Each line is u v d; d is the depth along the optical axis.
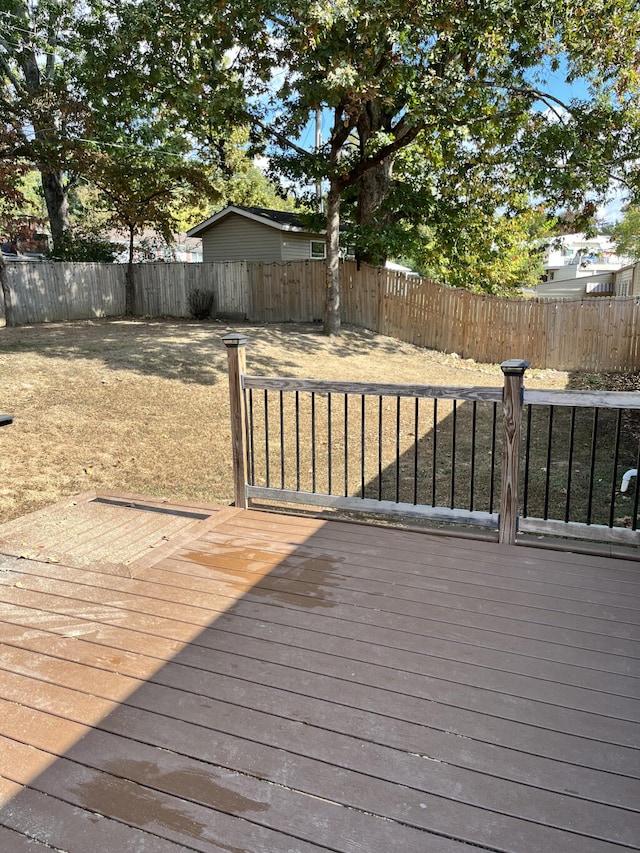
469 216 14.65
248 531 3.63
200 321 14.17
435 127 10.47
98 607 2.72
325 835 1.54
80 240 16.39
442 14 8.40
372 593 2.82
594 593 2.81
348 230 13.41
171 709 2.02
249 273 14.45
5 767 1.77
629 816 1.59
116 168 12.86
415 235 14.68
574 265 32.00
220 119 10.49
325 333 12.13
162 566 3.15
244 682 2.16
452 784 1.70
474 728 1.92
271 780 1.71
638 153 10.52
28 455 5.25
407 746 1.84
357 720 1.96
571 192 11.48
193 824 1.57
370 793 1.67
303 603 2.73
